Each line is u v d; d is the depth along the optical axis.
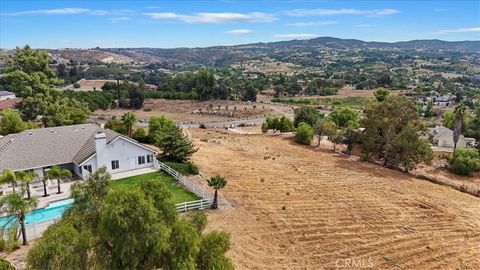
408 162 51.25
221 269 15.05
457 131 57.78
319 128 64.12
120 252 13.50
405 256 26.41
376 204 36.25
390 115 52.44
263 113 121.25
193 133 73.69
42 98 59.75
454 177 52.50
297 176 44.34
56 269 12.56
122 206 13.51
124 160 41.19
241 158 52.03
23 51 61.28
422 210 35.34
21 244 24.94
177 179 39.09
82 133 44.12
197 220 16.84
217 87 155.88
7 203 24.16
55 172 33.91
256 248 26.47
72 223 15.32
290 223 30.78
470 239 29.50
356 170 49.16
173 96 146.50
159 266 14.14
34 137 41.03
